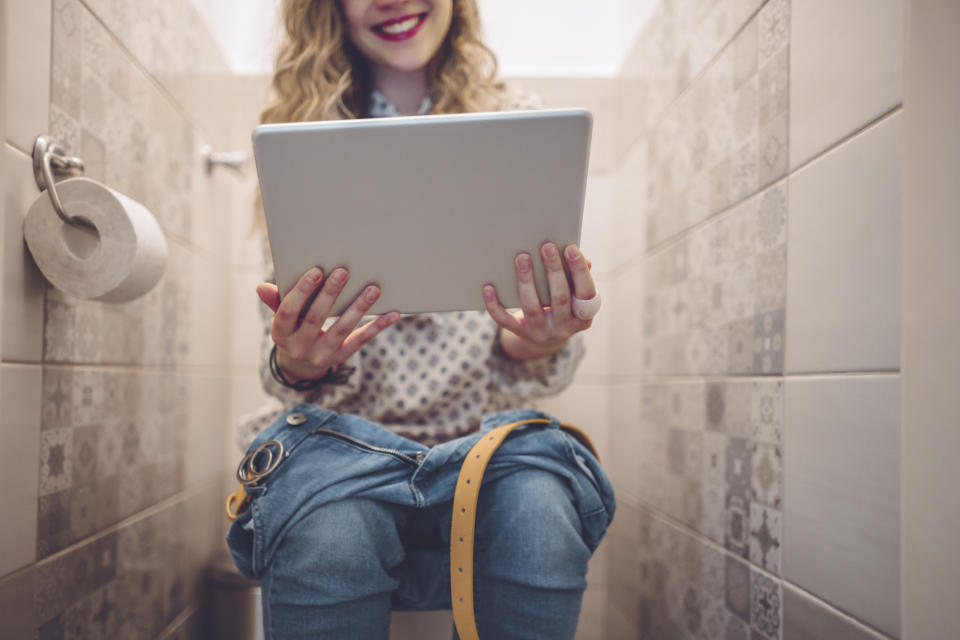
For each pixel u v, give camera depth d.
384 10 1.01
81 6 0.94
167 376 1.32
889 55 0.68
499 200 0.65
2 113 0.75
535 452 0.82
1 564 0.76
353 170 0.62
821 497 0.78
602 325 1.80
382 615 0.78
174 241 1.35
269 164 0.62
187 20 1.42
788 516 0.85
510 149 0.62
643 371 1.50
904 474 0.64
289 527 0.75
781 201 0.89
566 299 0.72
